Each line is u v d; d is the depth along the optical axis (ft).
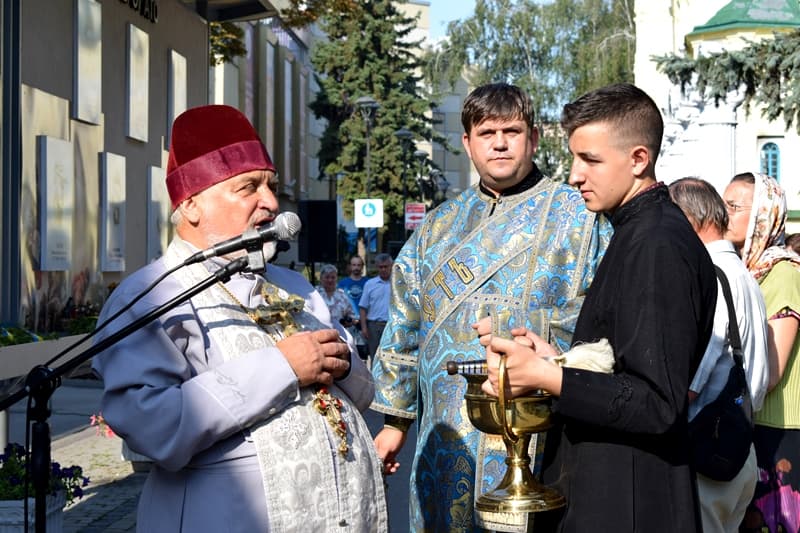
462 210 14.89
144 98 56.39
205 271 11.10
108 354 10.56
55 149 43.73
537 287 14.07
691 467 10.41
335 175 172.76
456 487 14.07
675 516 10.15
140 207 57.06
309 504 10.58
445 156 255.29
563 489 10.52
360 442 11.39
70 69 46.55
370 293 51.21
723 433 13.82
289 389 10.56
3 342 35.60
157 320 10.63
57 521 20.65
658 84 111.75
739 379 14.03
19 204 40.19
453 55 162.20
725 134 57.16
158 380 10.43
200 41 66.95
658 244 10.14
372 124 169.37
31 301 41.50
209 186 11.19
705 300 10.31
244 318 11.04
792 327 16.67
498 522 10.53
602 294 10.53
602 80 143.02
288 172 177.99
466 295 14.29
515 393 10.26
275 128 170.19
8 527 19.70
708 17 107.96
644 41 112.68
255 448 10.54
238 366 10.49
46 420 11.15
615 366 10.22
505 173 14.37
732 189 18.12
